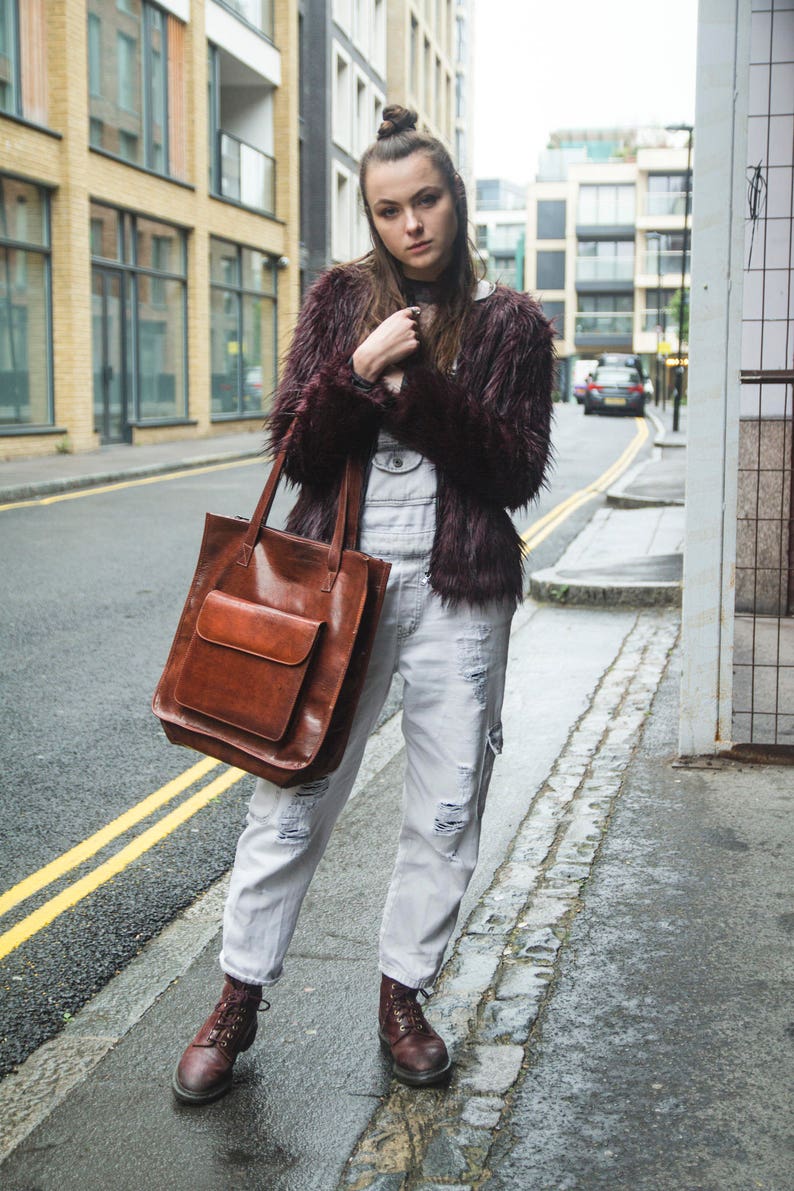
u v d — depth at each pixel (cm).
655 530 1084
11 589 798
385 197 216
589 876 328
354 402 216
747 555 620
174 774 450
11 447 1662
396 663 236
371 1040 254
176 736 233
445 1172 208
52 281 1745
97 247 1858
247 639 222
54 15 1681
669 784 403
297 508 239
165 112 2072
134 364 2022
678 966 277
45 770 450
